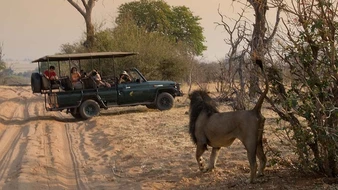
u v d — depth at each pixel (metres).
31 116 22.06
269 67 8.12
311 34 7.53
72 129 17.42
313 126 7.54
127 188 9.16
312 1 7.49
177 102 23.95
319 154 8.02
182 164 10.51
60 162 11.78
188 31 55.06
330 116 7.57
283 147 10.60
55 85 19.88
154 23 53.12
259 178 8.46
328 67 7.55
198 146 9.17
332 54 7.43
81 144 14.44
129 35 32.28
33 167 11.09
